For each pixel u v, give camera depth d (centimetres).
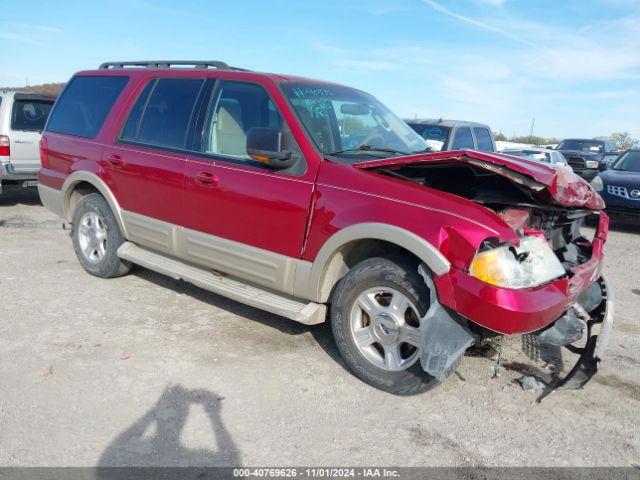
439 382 339
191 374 366
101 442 290
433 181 385
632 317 535
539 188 323
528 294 304
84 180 529
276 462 283
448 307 315
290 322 465
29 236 732
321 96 430
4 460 271
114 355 387
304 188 373
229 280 435
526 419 338
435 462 291
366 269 353
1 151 891
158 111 481
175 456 282
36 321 439
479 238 303
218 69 458
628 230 1053
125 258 505
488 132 1063
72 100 575
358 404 343
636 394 378
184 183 439
